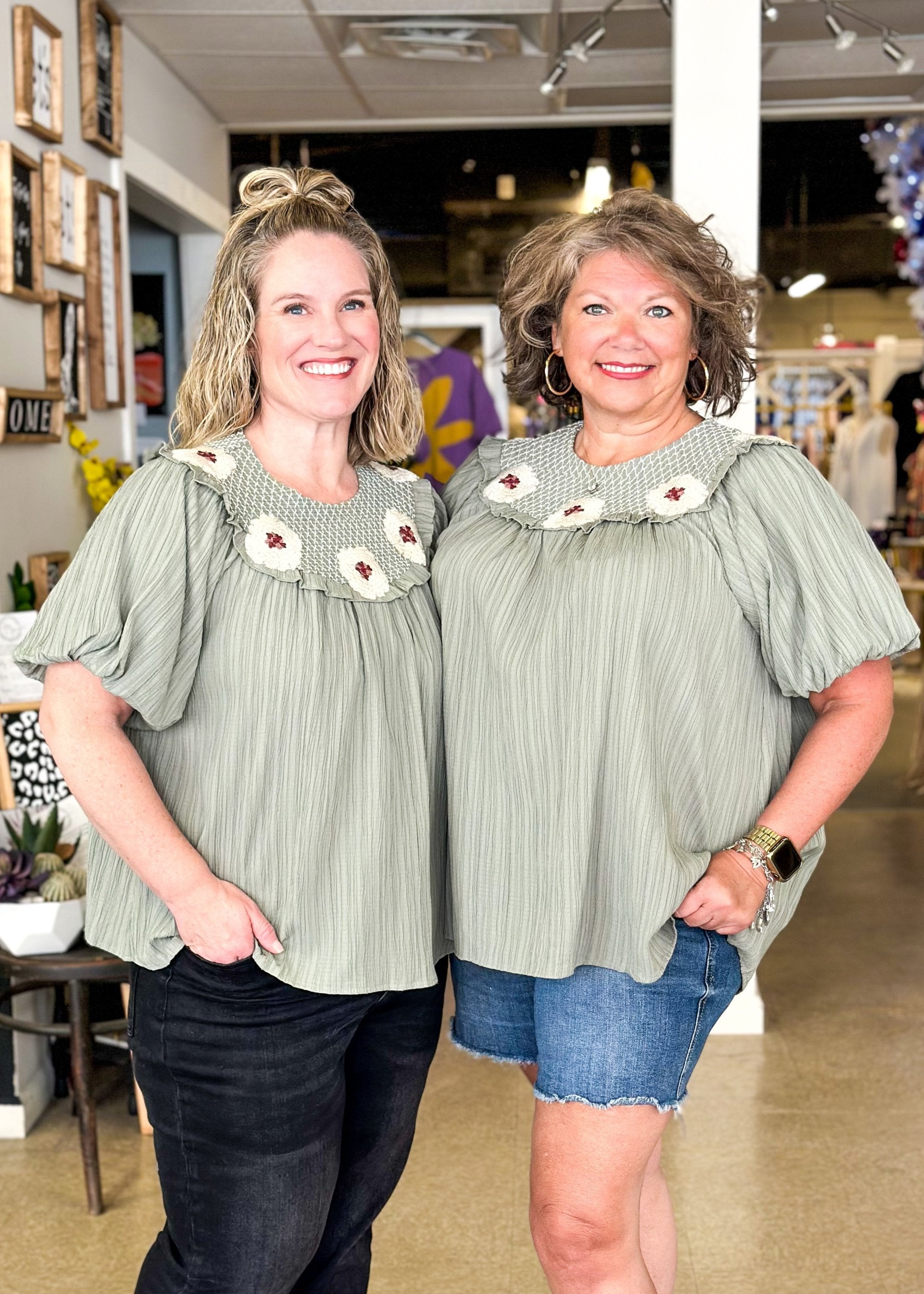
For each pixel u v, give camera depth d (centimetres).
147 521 162
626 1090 175
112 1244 270
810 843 186
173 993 169
